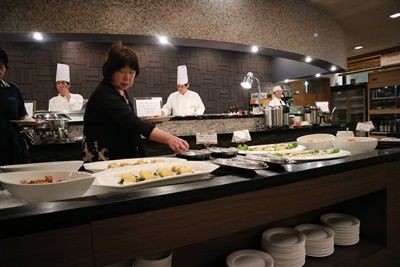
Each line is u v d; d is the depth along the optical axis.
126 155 1.57
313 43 4.53
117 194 0.80
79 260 0.70
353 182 1.27
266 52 4.22
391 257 1.43
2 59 1.81
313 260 1.24
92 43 4.72
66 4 2.79
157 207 0.79
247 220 0.95
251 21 3.74
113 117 1.41
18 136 1.90
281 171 1.07
